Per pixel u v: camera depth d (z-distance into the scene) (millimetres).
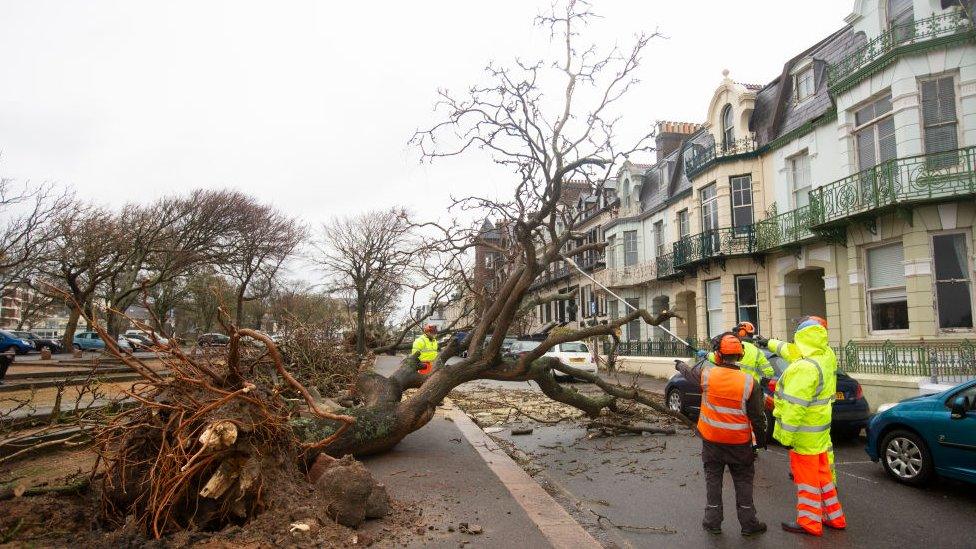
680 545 4836
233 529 4180
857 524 5352
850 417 9117
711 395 5129
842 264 15578
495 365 8516
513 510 5320
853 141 14766
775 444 9266
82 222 28422
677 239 24016
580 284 34062
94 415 6496
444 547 4312
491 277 11656
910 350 12117
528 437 10211
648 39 8438
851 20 15148
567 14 8367
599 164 8180
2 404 9133
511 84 8438
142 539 3986
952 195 12109
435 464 7258
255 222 33844
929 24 12836
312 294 47500
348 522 4609
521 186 8531
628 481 7109
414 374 8383
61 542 3949
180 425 4438
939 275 12547
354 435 7047
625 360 23875
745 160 19359
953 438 6227
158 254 32688
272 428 4898
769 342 6156
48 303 32469
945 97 12727
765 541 4910
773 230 17953
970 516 5594
